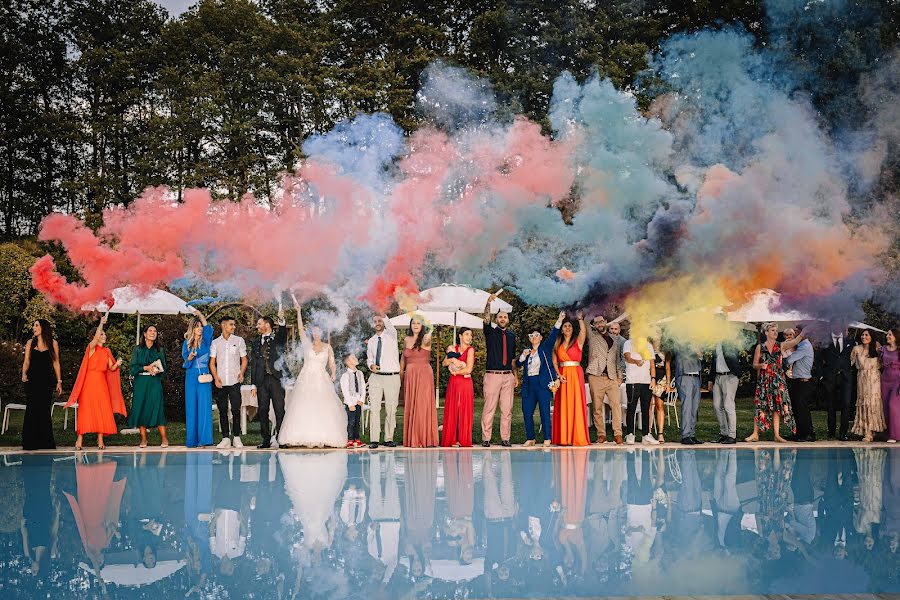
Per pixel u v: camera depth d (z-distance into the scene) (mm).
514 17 27141
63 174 33688
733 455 10742
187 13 32594
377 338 12164
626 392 13203
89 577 4719
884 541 5617
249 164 27828
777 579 4695
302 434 11789
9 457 10562
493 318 14797
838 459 10250
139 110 32250
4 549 5367
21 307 23688
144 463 9844
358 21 30172
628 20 26375
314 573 4832
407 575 4785
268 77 27703
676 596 4379
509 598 4359
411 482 8180
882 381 12977
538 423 16484
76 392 11633
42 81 34562
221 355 11875
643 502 7016
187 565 4988
